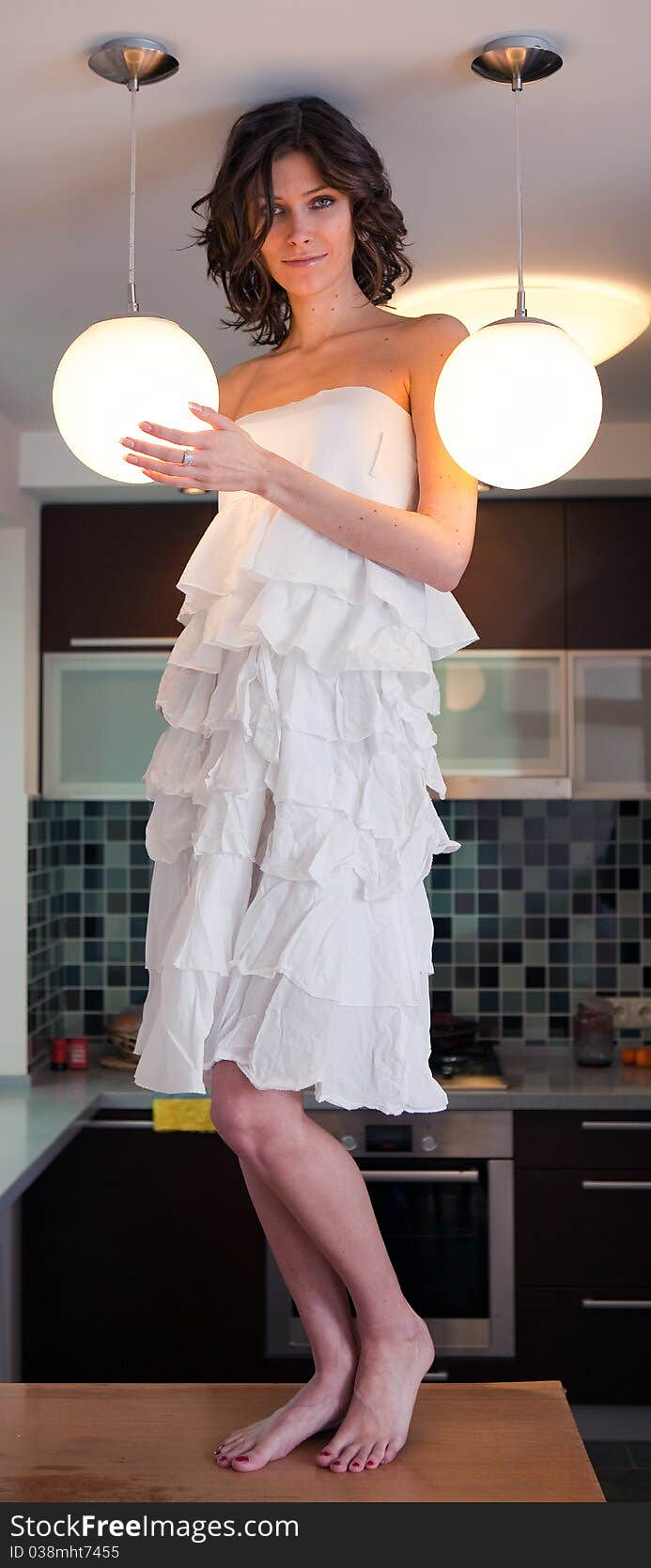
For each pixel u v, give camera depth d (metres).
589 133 2.15
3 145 2.17
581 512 4.21
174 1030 1.61
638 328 2.82
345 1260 1.72
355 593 1.66
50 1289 3.91
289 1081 1.63
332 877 1.63
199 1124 3.88
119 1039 4.30
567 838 4.61
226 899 1.64
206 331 3.19
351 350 1.80
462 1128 3.86
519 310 1.82
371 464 1.70
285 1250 1.82
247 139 1.81
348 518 1.61
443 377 1.68
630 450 3.95
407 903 1.74
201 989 1.62
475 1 1.76
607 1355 3.82
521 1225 3.85
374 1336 1.75
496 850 4.62
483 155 2.23
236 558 1.71
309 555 1.65
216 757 1.70
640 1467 3.71
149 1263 3.90
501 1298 3.83
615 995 4.59
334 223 1.80
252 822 1.65
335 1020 1.66
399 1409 1.73
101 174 2.28
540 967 4.59
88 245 2.62
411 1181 3.86
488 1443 1.78
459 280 2.83
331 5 1.76
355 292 1.86
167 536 4.27
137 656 4.26
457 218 2.50
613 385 3.54
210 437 1.51
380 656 1.63
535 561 4.22
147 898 4.64
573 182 2.34
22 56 1.89
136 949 4.63
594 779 4.20
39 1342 3.90
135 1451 1.78
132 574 4.27
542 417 1.64
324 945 1.63
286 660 1.65
